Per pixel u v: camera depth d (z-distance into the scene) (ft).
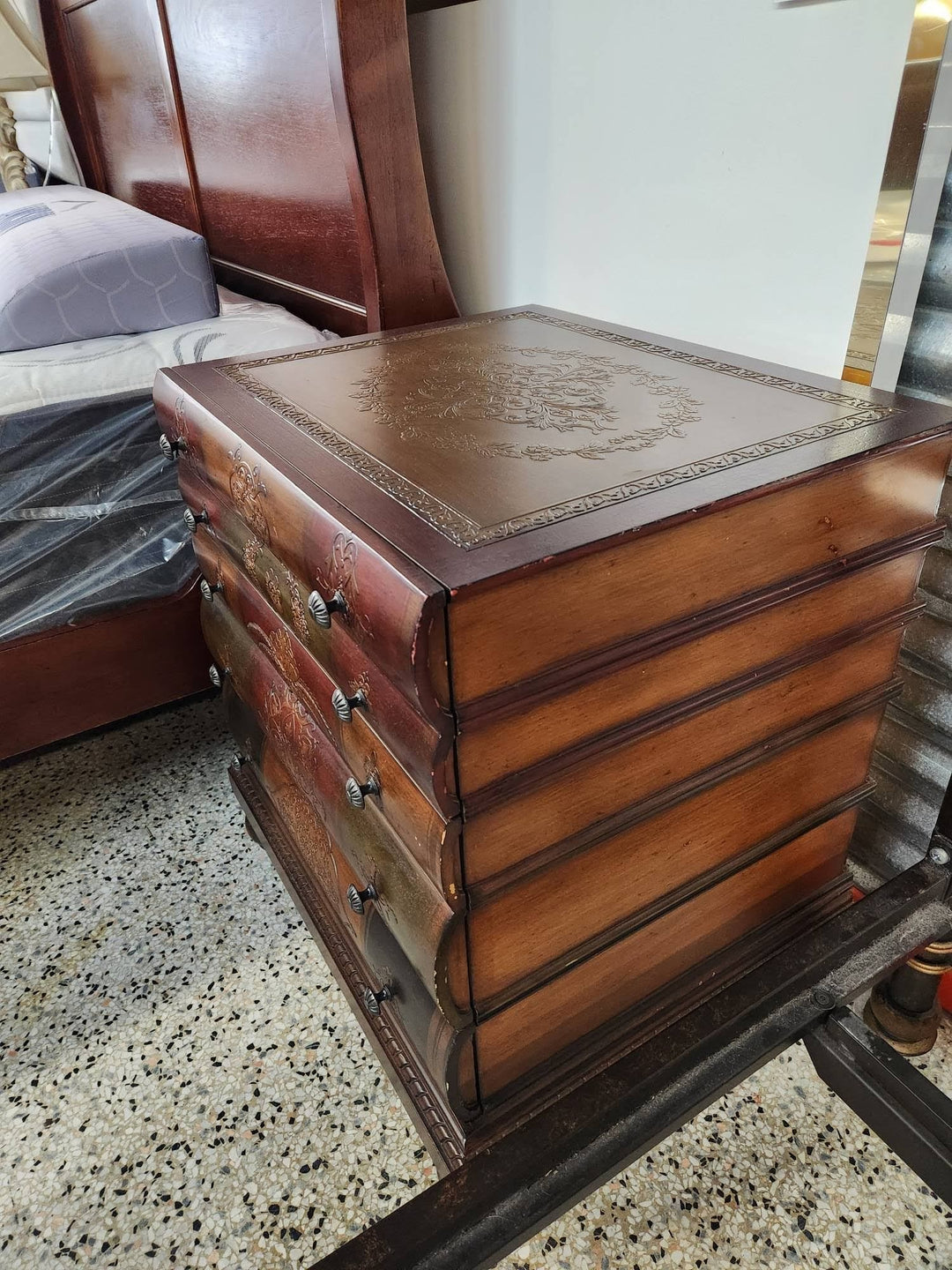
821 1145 2.90
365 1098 3.13
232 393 2.62
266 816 3.66
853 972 2.38
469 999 2.09
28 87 6.72
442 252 4.34
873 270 2.53
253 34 3.86
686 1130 2.95
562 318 3.40
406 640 1.55
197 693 4.26
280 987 3.57
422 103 4.05
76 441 3.55
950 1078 3.06
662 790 2.14
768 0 2.57
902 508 2.15
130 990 3.59
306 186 3.93
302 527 1.93
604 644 1.80
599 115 3.23
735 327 3.08
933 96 2.23
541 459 2.03
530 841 1.96
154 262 3.97
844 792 2.68
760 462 1.94
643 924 2.32
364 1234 1.83
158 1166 2.94
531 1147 1.98
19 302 3.78
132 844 4.34
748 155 2.80
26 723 3.86
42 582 3.67
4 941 3.84
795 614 2.12
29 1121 3.10
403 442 2.18
